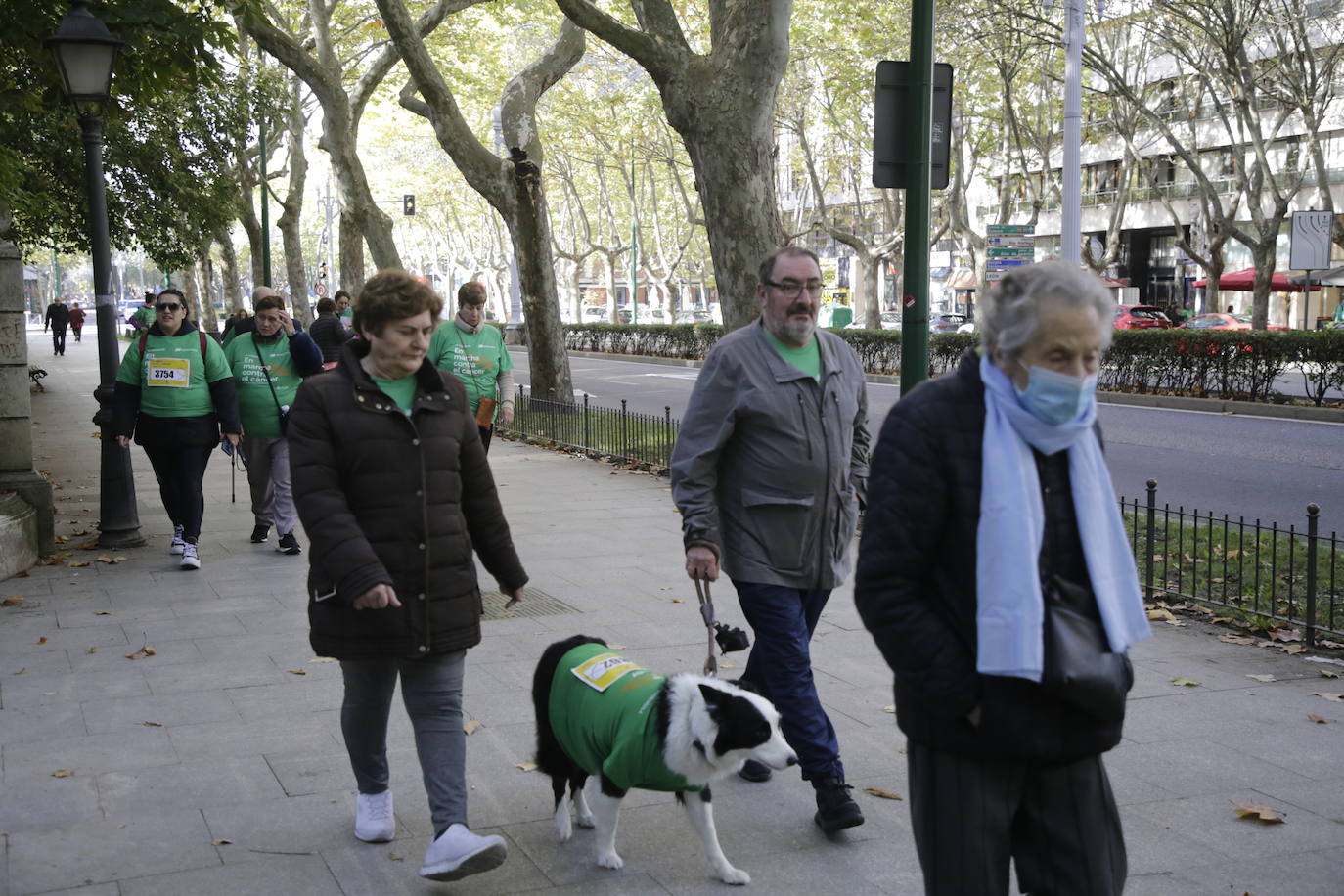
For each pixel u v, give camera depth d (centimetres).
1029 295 244
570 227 6034
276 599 777
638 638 680
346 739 407
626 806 454
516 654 645
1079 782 264
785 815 445
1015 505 247
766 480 429
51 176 1867
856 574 261
